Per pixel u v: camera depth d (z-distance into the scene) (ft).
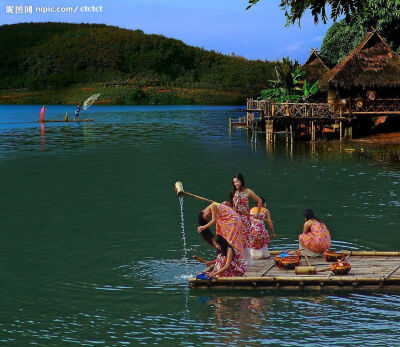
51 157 83.56
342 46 130.72
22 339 23.04
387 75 106.01
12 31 407.85
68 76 354.33
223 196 52.49
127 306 26.40
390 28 118.83
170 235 38.73
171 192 54.65
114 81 348.38
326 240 31.94
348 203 48.06
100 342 22.72
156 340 22.86
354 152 87.81
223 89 344.90
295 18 36.47
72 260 33.40
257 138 116.67
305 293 27.58
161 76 357.20
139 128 146.51
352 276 28.27
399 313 24.93
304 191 54.08
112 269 31.71
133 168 71.72
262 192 53.88
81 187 57.82
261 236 32.22
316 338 22.65
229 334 23.25
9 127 149.69
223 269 28.66
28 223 42.42
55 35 401.49
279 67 123.95
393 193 52.47
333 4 35.83
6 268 32.04
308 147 96.94
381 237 36.91
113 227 41.04
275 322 24.27
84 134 126.93
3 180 62.34
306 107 105.91
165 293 28.02
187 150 93.61
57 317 25.25
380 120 115.75
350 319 24.43
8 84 354.54
